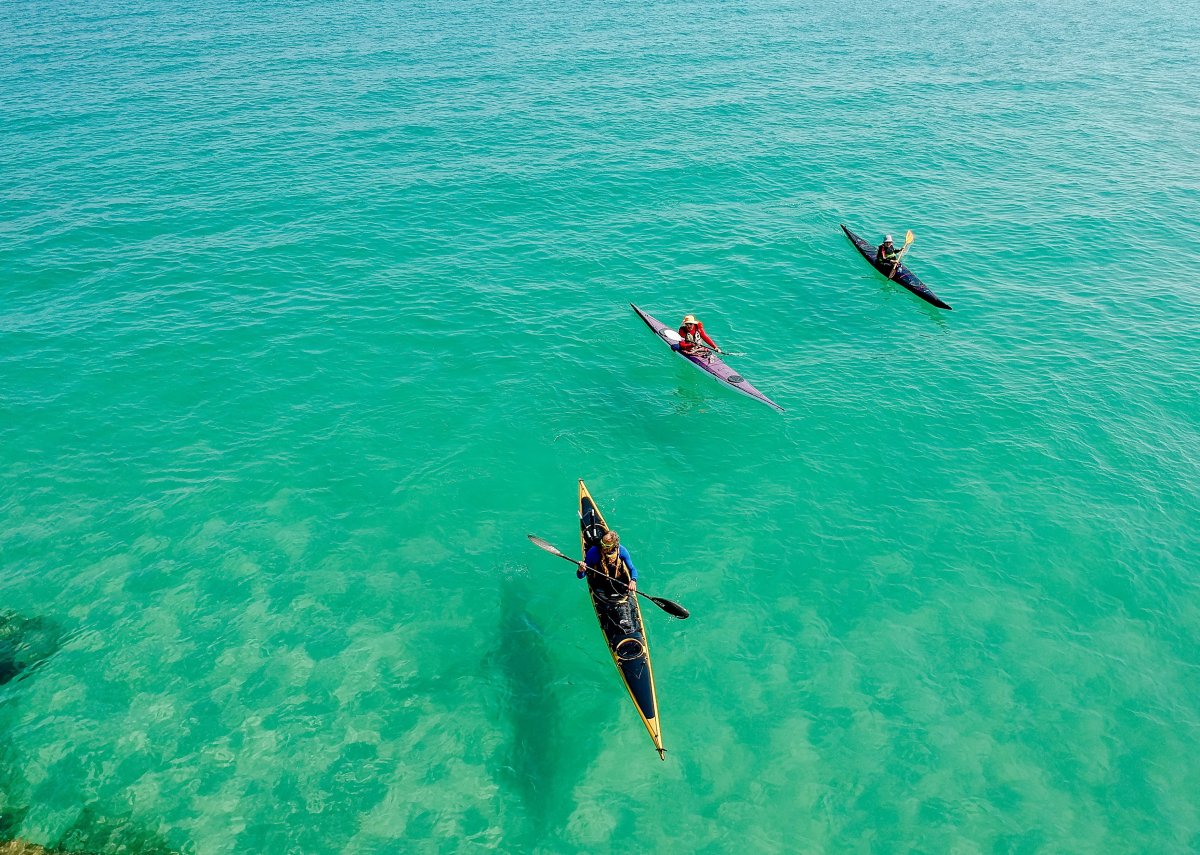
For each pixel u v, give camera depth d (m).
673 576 16.88
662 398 22.38
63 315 24.61
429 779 13.12
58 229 29.47
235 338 23.89
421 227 31.03
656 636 15.62
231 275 27.16
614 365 23.67
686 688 14.68
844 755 13.60
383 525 17.94
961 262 30.08
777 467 19.91
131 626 15.36
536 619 16.00
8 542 17.00
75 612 15.56
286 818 12.48
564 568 17.20
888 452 20.41
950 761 13.50
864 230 32.28
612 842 12.38
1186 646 15.47
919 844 12.37
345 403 21.52
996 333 25.61
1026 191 36.25
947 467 19.89
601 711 14.28
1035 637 15.62
